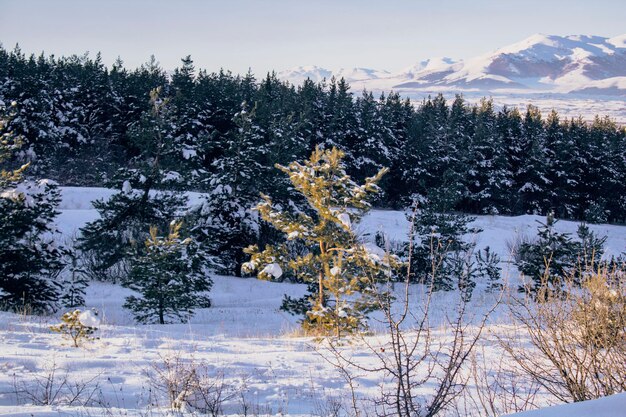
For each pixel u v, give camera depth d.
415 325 13.90
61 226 30.73
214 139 53.31
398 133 65.06
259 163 32.66
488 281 26.95
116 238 28.19
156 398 5.95
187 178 30.53
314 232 14.11
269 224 30.97
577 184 66.50
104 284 26.86
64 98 57.12
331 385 6.68
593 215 57.97
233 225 31.09
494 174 62.59
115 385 6.35
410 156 59.97
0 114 24.03
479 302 19.09
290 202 32.00
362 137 60.28
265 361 7.98
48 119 52.06
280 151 33.19
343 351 9.02
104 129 58.62
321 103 62.84
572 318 5.71
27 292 19.88
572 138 67.88
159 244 19.09
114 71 64.12
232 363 7.71
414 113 70.88
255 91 67.19
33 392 5.88
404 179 60.19
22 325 11.94
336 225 13.86
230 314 22.05
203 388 6.05
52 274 22.62
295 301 17.47
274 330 17.64
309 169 14.34
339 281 12.81
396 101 70.44
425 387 6.44
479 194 60.91
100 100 58.78
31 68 61.00
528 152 65.31
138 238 28.67
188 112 55.47
